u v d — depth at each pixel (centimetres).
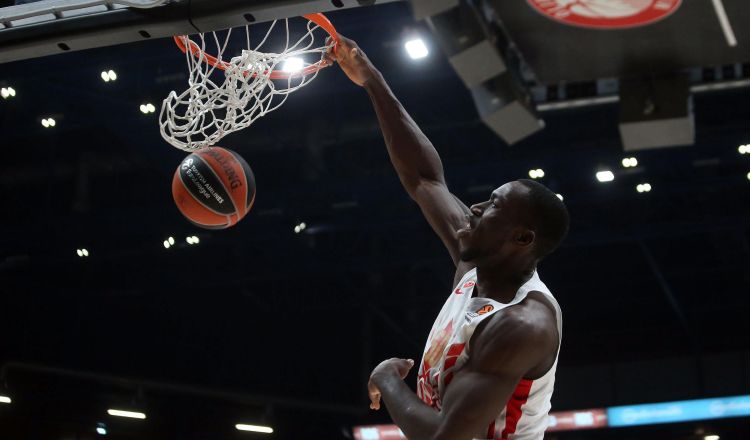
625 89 663
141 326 1470
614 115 1115
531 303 252
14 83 1048
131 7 389
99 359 1414
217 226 362
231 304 1507
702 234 1305
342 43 362
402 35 855
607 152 1095
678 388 1430
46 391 1328
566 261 1384
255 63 380
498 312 248
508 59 655
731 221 1165
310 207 1179
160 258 1363
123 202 1275
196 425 1423
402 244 1313
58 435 1309
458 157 1177
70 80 1056
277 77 386
